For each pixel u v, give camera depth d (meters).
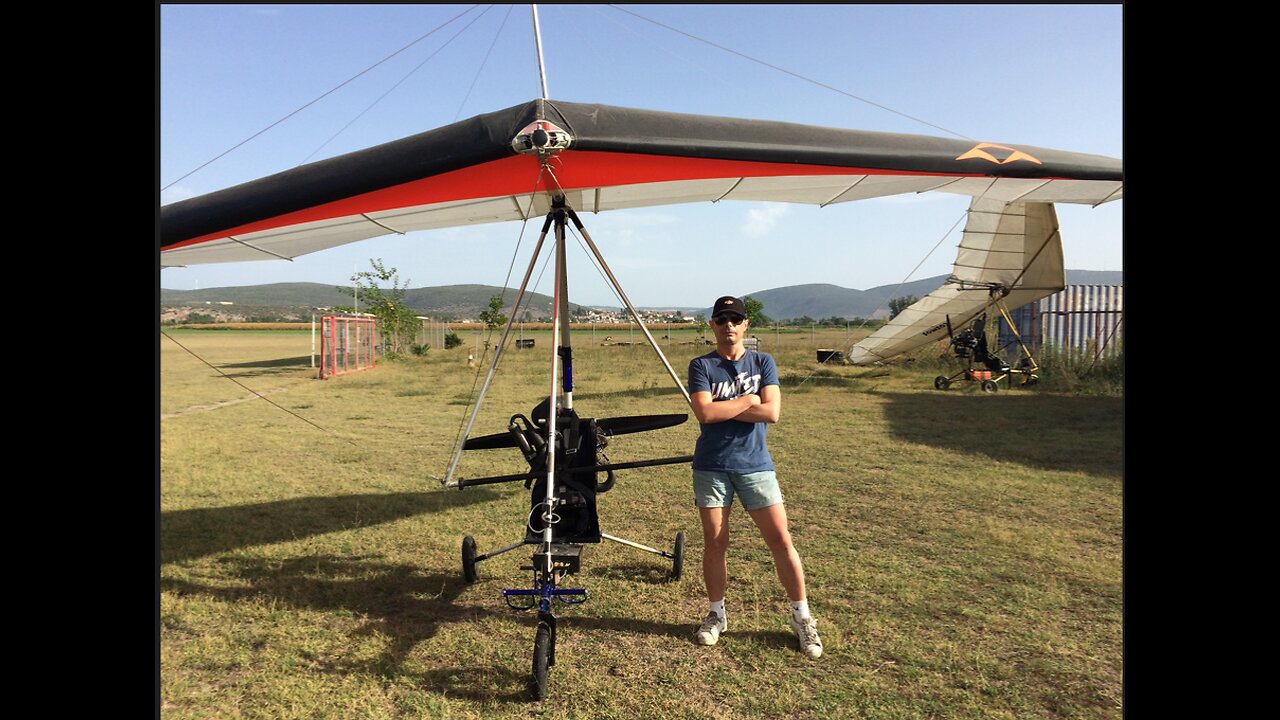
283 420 12.09
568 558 3.73
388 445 9.76
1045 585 4.49
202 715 3.18
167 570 4.94
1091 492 6.68
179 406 14.10
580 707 3.22
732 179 5.26
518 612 4.25
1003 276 15.47
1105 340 16.05
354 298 30.50
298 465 8.43
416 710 3.22
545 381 17.70
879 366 21.06
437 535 5.69
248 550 5.34
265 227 4.78
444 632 3.98
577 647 3.79
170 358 31.56
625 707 3.21
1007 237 14.23
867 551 5.14
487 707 3.24
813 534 5.55
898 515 6.02
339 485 7.43
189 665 3.65
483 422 11.71
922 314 17.72
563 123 3.89
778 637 3.85
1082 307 16.70
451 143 3.99
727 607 4.25
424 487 7.35
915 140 4.79
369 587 4.64
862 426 10.40
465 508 6.51
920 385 15.98
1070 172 5.24
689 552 5.25
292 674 3.55
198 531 5.84
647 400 13.36
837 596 4.36
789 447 8.89
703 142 4.16
